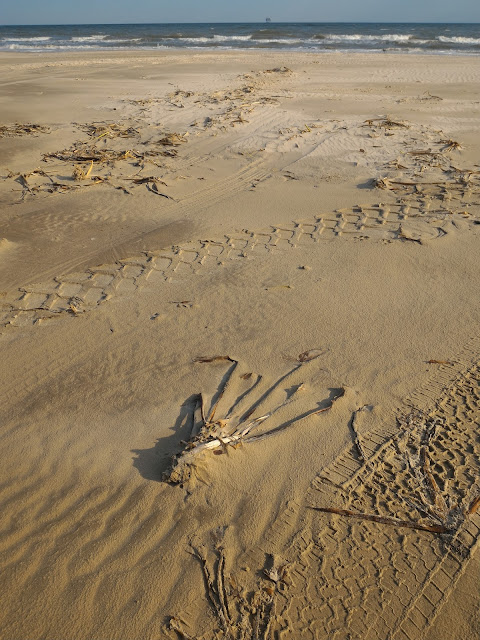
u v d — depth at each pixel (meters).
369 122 11.34
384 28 54.34
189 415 3.56
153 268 5.66
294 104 13.79
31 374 4.05
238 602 2.46
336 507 2.90
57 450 3.32
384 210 6.97
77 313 4.83
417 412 3.54
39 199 7.75
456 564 2.62
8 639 2.32
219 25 80.88
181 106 13.82
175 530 2.80
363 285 5.12
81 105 14.23
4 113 13.24
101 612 2.43
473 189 7.51
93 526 2.82
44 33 51.56
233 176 8.66
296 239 6.25
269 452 3.24
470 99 13.83
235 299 4.99
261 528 2.80
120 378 3.97
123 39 40.62
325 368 3.97
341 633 2.36
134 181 8.39
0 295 5.16
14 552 2.69
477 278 5.16
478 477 3.07
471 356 4.05
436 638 2.33
